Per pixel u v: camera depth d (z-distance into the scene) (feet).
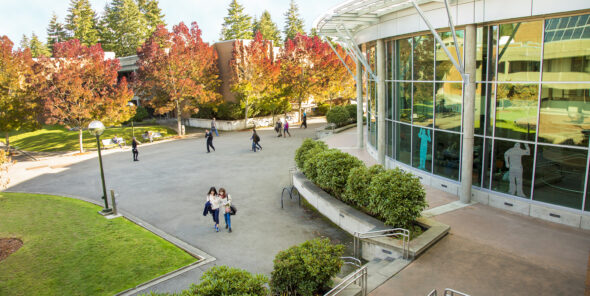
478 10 38.86
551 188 36.76
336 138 93.45
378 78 57.72
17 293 29.32
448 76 45.78
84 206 51.39
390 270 27.66
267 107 130.82
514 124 39.22
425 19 38.01
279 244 37.78
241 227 42.55
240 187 58.90
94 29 226.38
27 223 44.60
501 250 30.19
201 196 55.06
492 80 40.78
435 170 49.55
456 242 31.83
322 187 47.29
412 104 53.26
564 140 35.47
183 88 112.16
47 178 68.90
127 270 32.63
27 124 98.22
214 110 128.36
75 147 101.96
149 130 119.75
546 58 36.06
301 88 133.90
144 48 112.47
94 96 97.55
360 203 37.83
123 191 58.70
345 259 33.81
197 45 114.93
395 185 32.73
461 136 44.57
